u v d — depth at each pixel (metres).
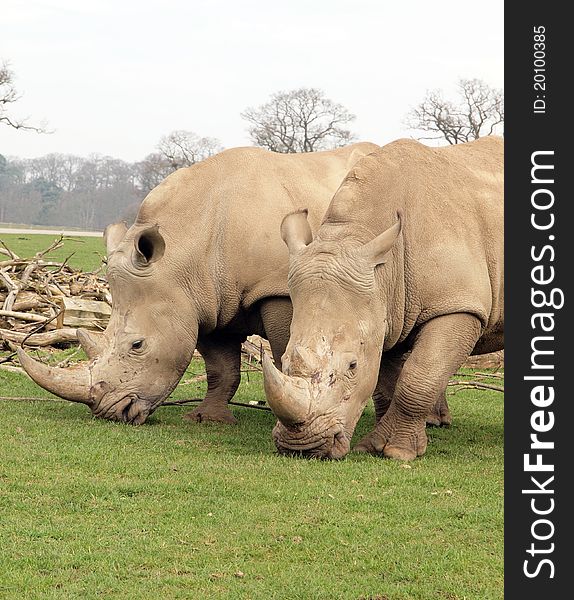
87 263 37.94
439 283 10.05
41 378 10.87
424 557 6.88
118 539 7.14
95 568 6.61
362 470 9.10
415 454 9.94
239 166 11.60
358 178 10.01
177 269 11.25
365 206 9.85
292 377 9.12
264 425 11.69
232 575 6.53
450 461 9.87
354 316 9.40
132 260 11.14
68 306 16.98
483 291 10.23
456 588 6.36
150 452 9.69
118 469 8.98
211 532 7.32
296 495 8.22
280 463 9.19
